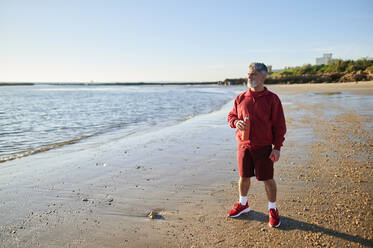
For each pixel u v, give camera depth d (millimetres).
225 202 3170
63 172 4504
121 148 6234
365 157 4516
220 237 2404
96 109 17547
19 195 3535
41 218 2881
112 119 12117
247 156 2699
